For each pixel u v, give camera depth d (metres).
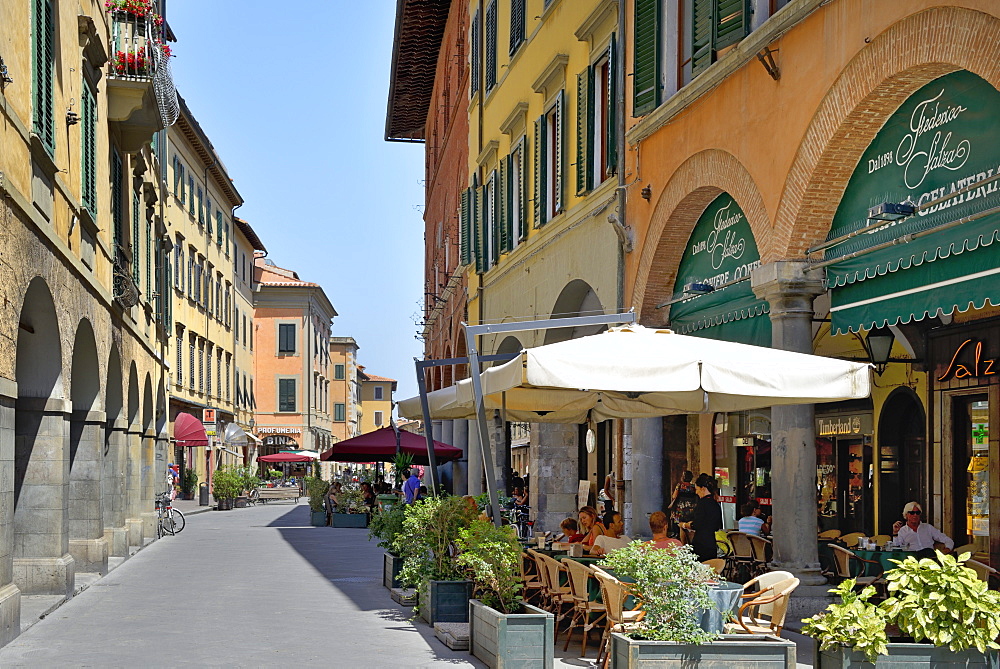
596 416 16.56
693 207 15.55
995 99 9.45
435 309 42.72
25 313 14.01
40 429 15.06
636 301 17.03
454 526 13.04
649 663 7.77
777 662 7.84
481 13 29.77
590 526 15.33
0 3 11.34
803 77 12.07
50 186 13.99
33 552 15.07
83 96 16.47
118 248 20.89
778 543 12.55
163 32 22.91
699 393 13.54
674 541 11.27
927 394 16.58
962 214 9.71
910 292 10.42
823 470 20.44
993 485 14.89
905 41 10.18
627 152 17.55
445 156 39.97
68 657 10.92
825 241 12.20
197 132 48.47
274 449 83.69
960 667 6.77
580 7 20.03
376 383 148.00
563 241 21.30
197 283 52.62
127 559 22.48
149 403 28.45
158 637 12.16
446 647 11.41
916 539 13.58
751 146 13.28
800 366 9.96
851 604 6.93
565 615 11.63
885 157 11.26
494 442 28.72
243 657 10.84
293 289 84.12
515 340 25.58
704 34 14.45
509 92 26.19
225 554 24.33
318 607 14.75
